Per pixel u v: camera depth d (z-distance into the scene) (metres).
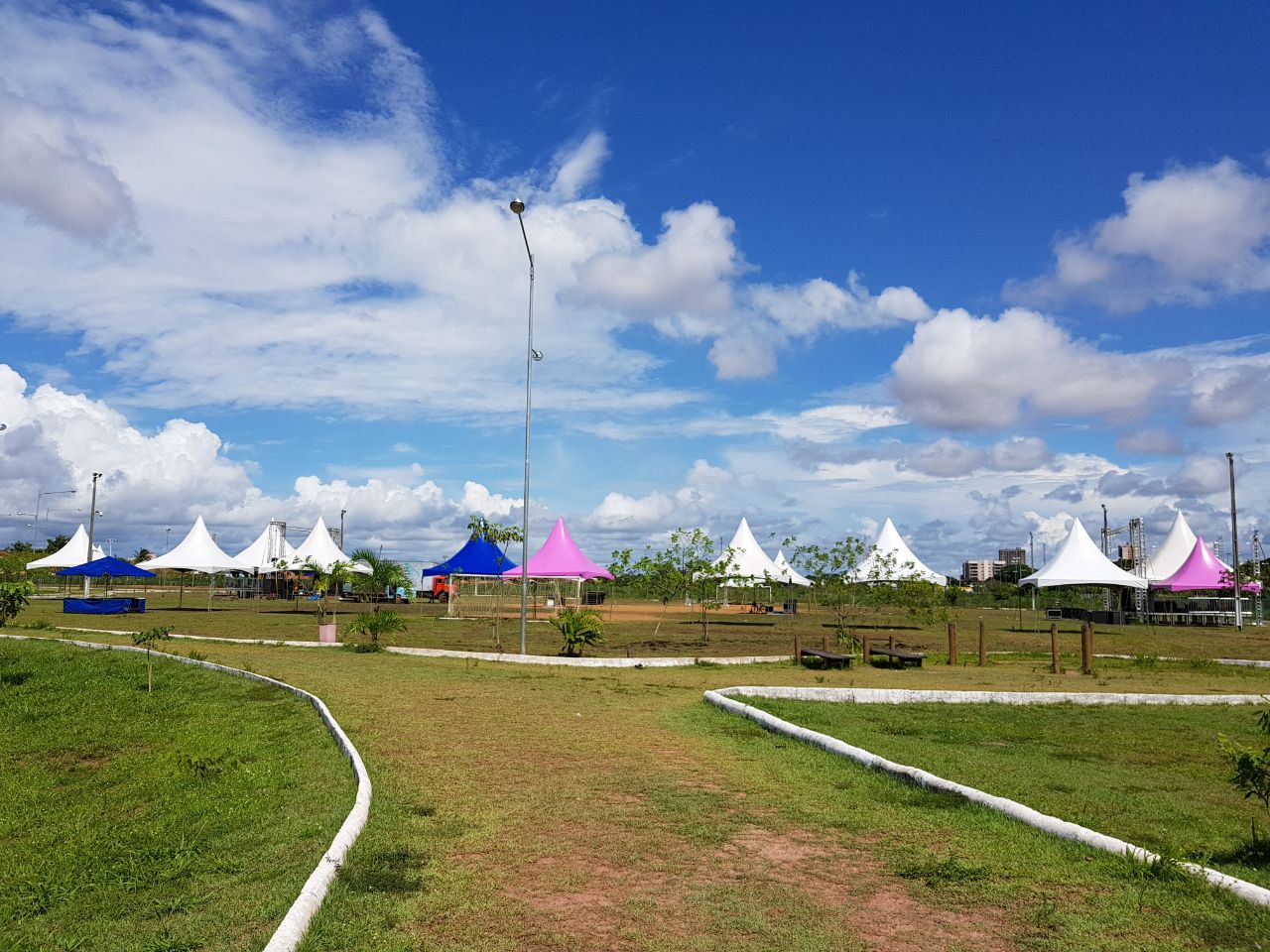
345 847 6.11
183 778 8.68
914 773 8.47
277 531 58.69
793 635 30.86
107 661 18.20
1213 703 15.29
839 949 4.73
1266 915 5.09
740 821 7.13
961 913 5.22
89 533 50.41
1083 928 4.97
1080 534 43.34
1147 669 21.41
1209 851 6.49
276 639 25.72
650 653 23.81
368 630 23.20
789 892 5.57
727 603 54.88
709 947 4.74
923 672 19.53
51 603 46.31
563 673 18.19
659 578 32.88
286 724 11.45
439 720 11.70
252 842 6.44
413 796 7.68
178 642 24.23
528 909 5.23
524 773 8.74
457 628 31.28
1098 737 11.70
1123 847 6.22
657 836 6.71
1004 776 8.94
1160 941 4.79
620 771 8.90
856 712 13.42
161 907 5.23
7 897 5.62
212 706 13.09
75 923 5.09
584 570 39.00
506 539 41.34
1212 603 47.88
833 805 7.65
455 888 5.55
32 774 9.74
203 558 41.62
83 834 7.14
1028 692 15.66
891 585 33.25
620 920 5.09
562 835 6.70
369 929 4.84
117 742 11.13
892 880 5.80
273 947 4.37
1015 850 6.39
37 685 15.45
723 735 11.08
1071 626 41.41
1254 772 6.79
